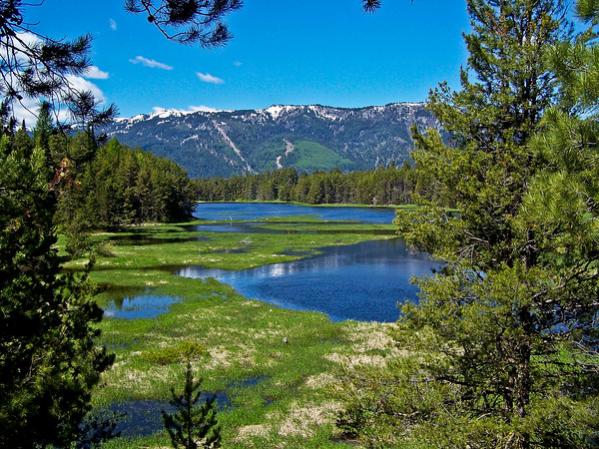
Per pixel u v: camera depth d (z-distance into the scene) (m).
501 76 13.41
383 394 13.12
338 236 92.94
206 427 11.91
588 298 11.00
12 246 6.74
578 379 11.12
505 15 13.31
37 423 6.30
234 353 27.16
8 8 5.16
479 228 13.38
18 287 6.81
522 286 10.71
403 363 13.83
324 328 32.25
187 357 26.03
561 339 11.45
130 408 20.16
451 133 14.74
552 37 12.57
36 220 7.12
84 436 8.05
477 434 10.95
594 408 9.94
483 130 14.23
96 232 95.56
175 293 43.12
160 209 128.88
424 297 13.71
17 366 6.57
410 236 14.54
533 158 12.46
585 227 8.27
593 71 6.99
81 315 7.59
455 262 13.39
